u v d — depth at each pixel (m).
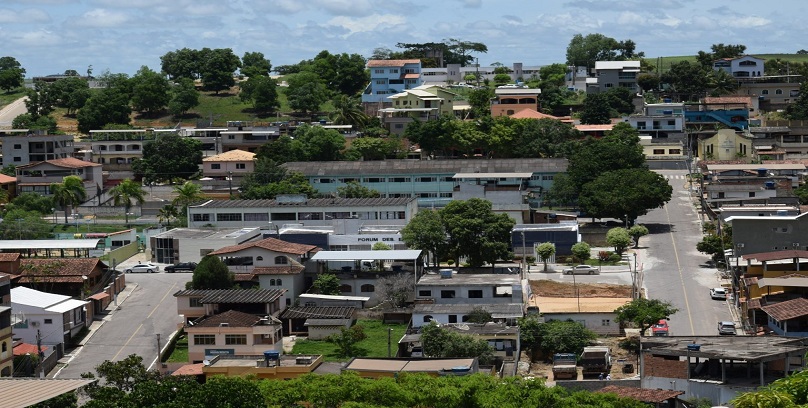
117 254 161.25
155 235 162.50
